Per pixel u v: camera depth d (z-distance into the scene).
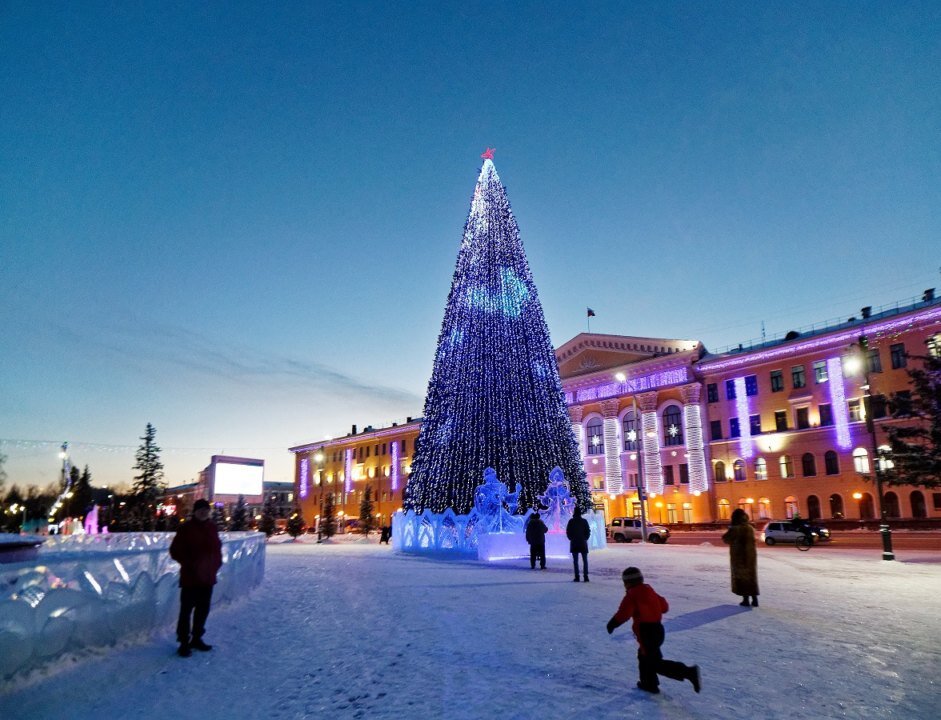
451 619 10.26
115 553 7.93
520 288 29.28
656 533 42.69
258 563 14.28
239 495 75.94
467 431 28.14
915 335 46.28
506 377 28.12
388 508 87.88
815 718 5.42
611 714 5.52
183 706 5.97
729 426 57.03
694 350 59.53
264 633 9.24
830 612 10.72
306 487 103.69
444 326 30.25
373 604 11.96
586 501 28.86
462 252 30.23
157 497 65.12
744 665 7.13
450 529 27.14
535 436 27.78
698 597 12.68
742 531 11.64
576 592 13.46
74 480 75.44
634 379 64.06
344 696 6.23
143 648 8.05
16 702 5.93
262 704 6.02
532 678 6.70
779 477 52.78
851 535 42.00
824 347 51.38
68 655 6.98
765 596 12.78
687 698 5.96
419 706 5.86
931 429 23.62
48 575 6.79
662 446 60.97
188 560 8.05
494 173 30.81
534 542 19.02
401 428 87.88
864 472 47.62
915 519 43.47
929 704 5.77
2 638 6.14
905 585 14.66
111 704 6.03
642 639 6.27
